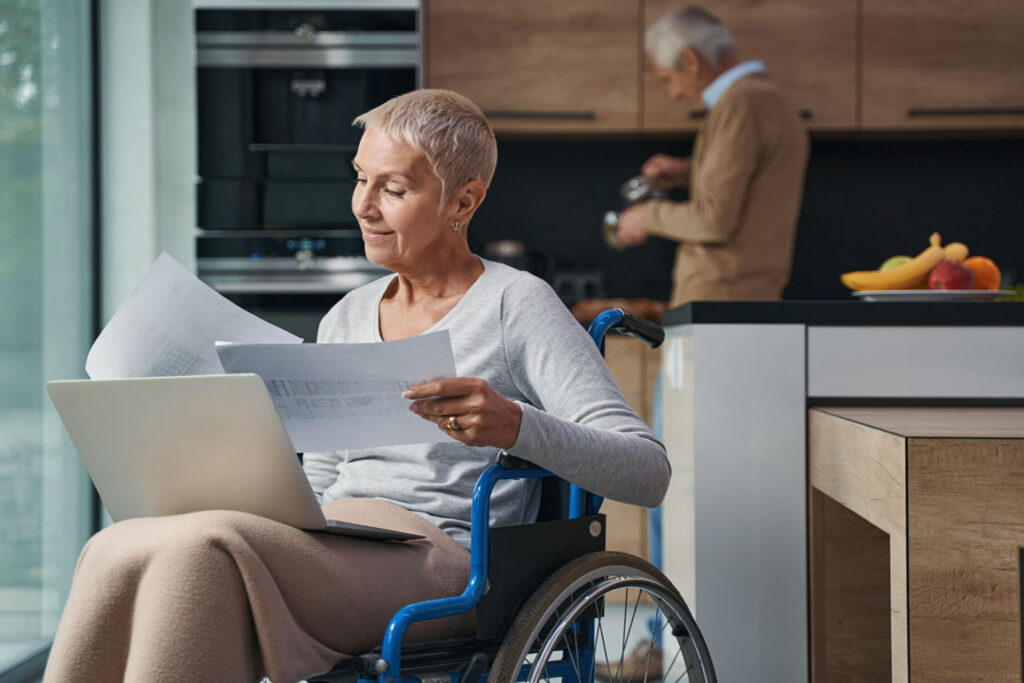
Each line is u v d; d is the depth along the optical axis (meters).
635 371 3.29
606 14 3.50
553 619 1.12
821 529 1.74
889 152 3.90
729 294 3.35
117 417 1.02
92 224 3.18
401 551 1.09
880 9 3.50
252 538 0.95
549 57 3.51
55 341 2.83
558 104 3.51
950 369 1.74
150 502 1.06
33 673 2.46
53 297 2.82
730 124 3.27
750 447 1.75
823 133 3.62
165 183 3.39
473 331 1.22
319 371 0.95
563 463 1.07
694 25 3.46
